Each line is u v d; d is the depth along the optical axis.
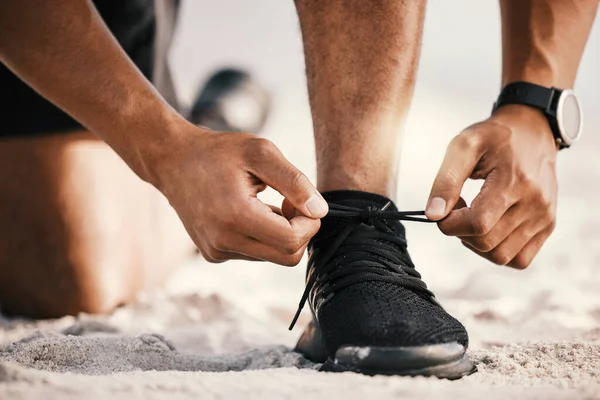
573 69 1.63
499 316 2.16
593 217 3.79
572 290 2.38
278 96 6.29
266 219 1.23
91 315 2.36
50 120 2.33
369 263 1.35
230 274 3.06
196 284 2.88
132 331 1.90
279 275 3.07
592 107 6.86
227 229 1.26
